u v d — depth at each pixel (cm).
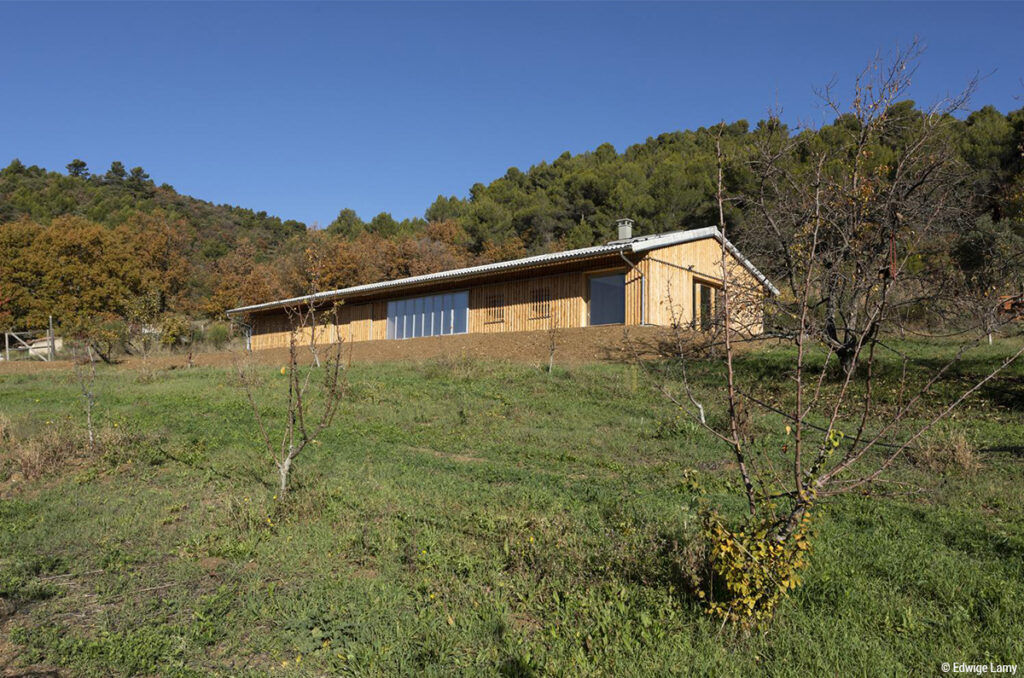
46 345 3728
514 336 2162
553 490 772
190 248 6900
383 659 404
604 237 4750
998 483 740
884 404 1188
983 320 715
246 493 769
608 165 5841
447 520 655
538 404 1318
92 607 487
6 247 4538
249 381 1706
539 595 497
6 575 534
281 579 532
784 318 951
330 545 597
